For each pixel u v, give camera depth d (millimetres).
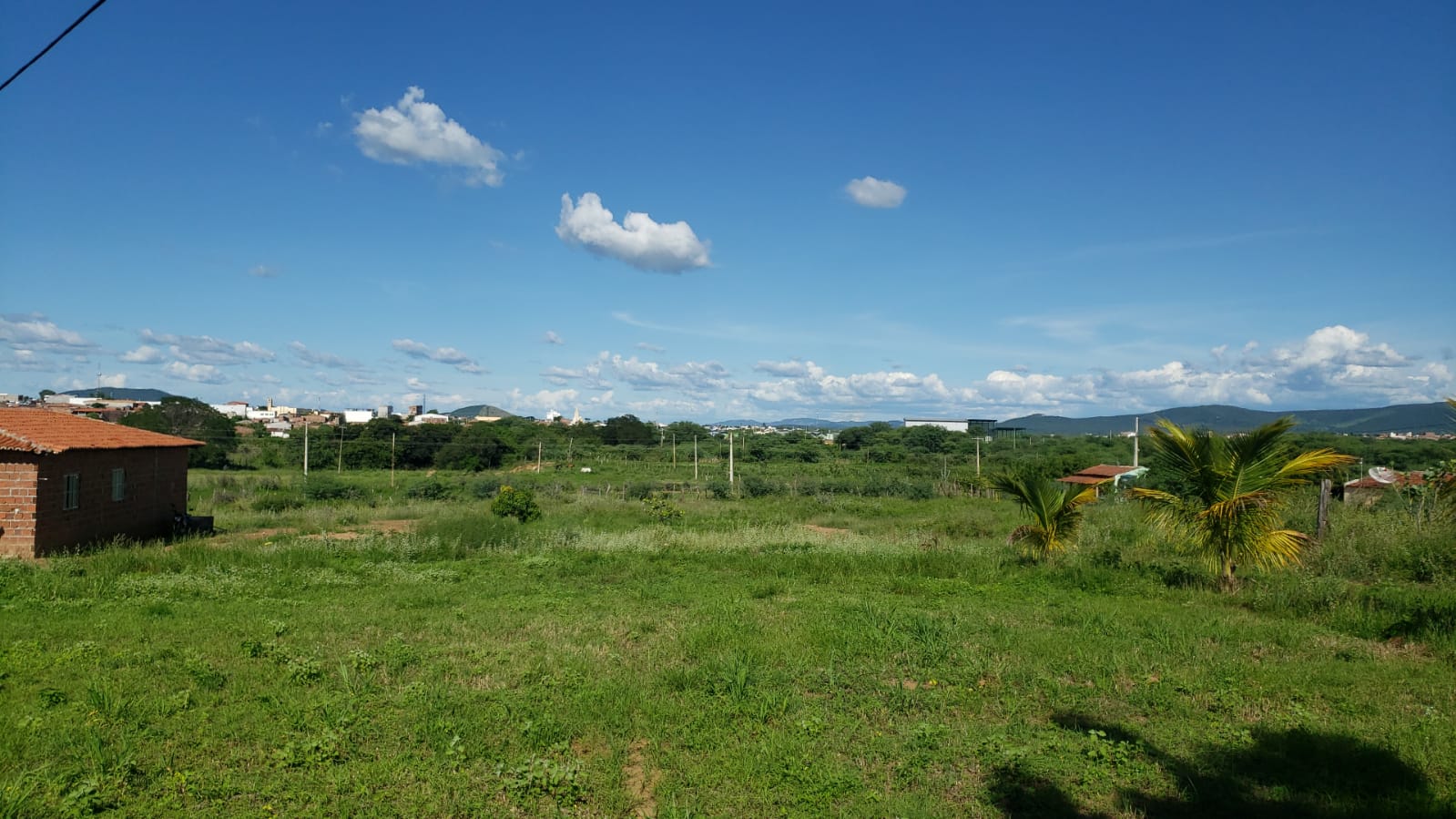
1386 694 7730
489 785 5785
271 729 6750
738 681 7809
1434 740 6441
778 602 12945
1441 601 10906
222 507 32625
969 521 27984
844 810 5457
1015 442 89438
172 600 12953
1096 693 7855
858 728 6918
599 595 13891
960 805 5594
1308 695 7746
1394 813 5270
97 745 6098
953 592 14039
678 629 10781
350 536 23172
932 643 9461
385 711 7199
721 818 5336
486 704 7422
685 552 19359
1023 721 7105
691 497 41750
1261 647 9742
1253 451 13109
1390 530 15773
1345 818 5238
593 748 6578
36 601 12375
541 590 14344
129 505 22594
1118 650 9414
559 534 22109
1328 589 12062
